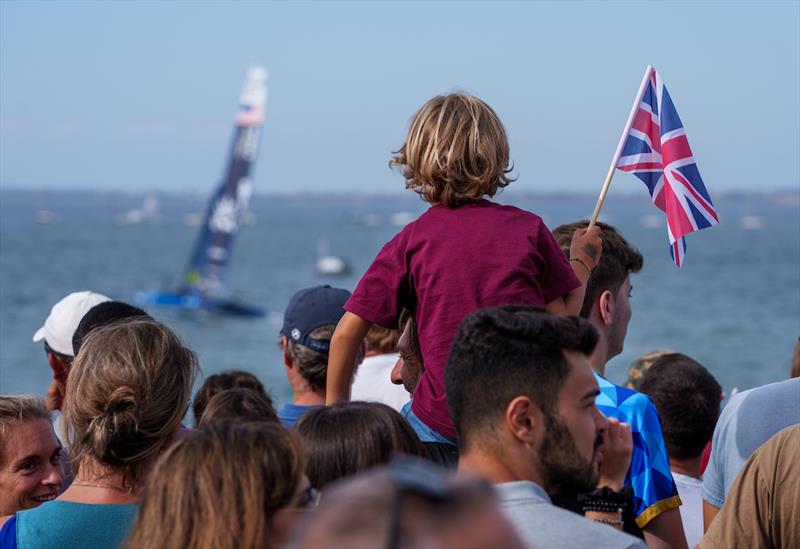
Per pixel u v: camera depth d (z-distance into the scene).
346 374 11.36
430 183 10.91
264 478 7.19
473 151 10.67
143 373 9.32
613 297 11.95
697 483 14.05
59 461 11.59
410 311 11.27
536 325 7.91
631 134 13.45
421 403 10.61
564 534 7.44
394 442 9.39
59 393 14.57
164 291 161.00
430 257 10.69
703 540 10.19
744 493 9.98
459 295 10.40
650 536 10.05
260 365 114.62
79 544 8.98
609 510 8.76
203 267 156.25
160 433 9.41
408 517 3.71
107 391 9.21
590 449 7.95
